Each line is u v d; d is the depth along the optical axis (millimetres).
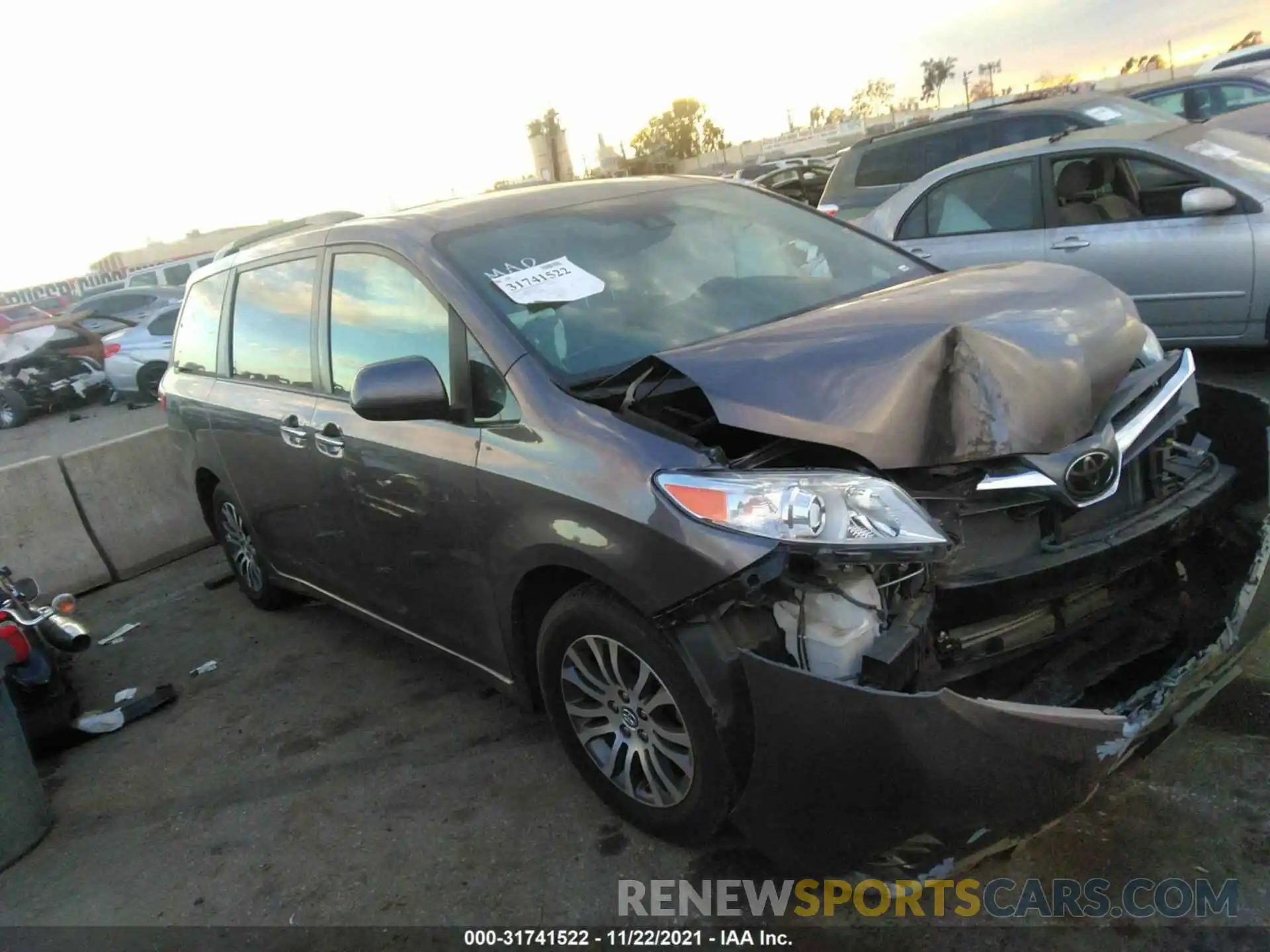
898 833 2094
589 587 2656
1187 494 2631
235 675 4574
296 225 4969
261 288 4258
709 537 2240
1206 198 5785
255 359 4262
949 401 2309
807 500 2158
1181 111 11812
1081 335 2484
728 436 2551
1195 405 2748
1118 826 2609
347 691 4191
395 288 3324
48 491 6098
